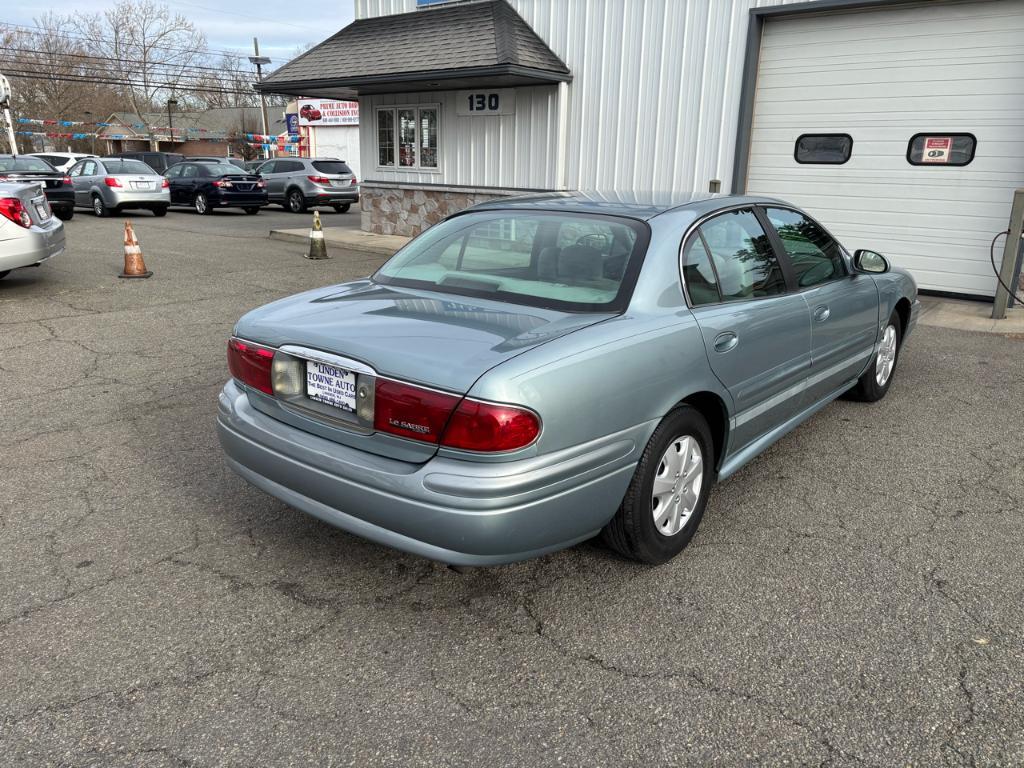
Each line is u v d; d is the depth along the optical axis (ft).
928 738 7.37
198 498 12.35
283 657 8.52
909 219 31.07
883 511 12.31
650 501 9.69
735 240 11.73
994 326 25.79
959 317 27.17
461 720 7.59
